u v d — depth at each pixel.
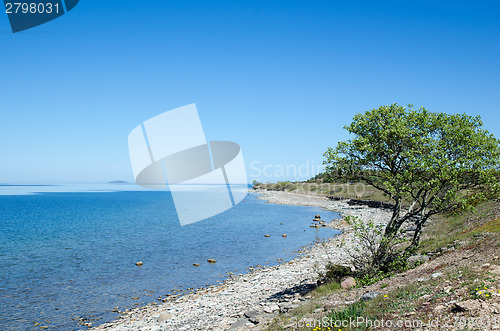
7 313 20.06
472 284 9.24
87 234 53.06
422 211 17.06
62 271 29.98
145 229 58.22
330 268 19.28
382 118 17.95
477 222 22.91
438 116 17.16
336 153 18.09
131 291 24.25
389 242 16.31
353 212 74.19
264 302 17.77
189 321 16.83
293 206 103.50
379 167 17.78
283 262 31.95
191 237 48.34
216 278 27.34
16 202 159.88
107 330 17.36
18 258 35.59
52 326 18.25
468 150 15.77
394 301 10.26
